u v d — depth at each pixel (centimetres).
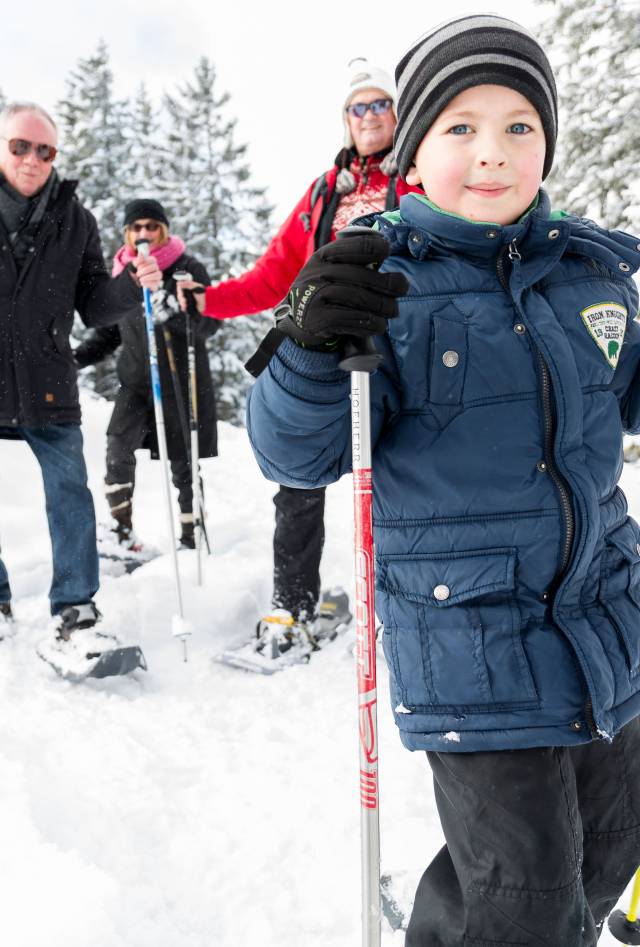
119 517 518
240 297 366
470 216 148
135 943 180
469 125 147
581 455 143
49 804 227
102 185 2480
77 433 361
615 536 150
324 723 299
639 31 1044
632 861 149
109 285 367
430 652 139
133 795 242
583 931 133
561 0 1078
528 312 144
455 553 140
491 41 145
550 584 139
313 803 244
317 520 363
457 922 133
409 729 139
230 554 489
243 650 363
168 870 211
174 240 508
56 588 355
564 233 146
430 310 143
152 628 390
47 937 175
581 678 135
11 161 341
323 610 394
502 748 133
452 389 141
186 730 294
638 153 1023
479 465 139
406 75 158
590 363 147
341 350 127
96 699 319
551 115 152
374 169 332
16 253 346
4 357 343
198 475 450
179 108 2745
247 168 2631
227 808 241
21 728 282
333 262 119
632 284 162
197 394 515
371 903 132
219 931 191
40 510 548
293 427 137
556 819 130
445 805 140
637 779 151
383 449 146
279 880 209
